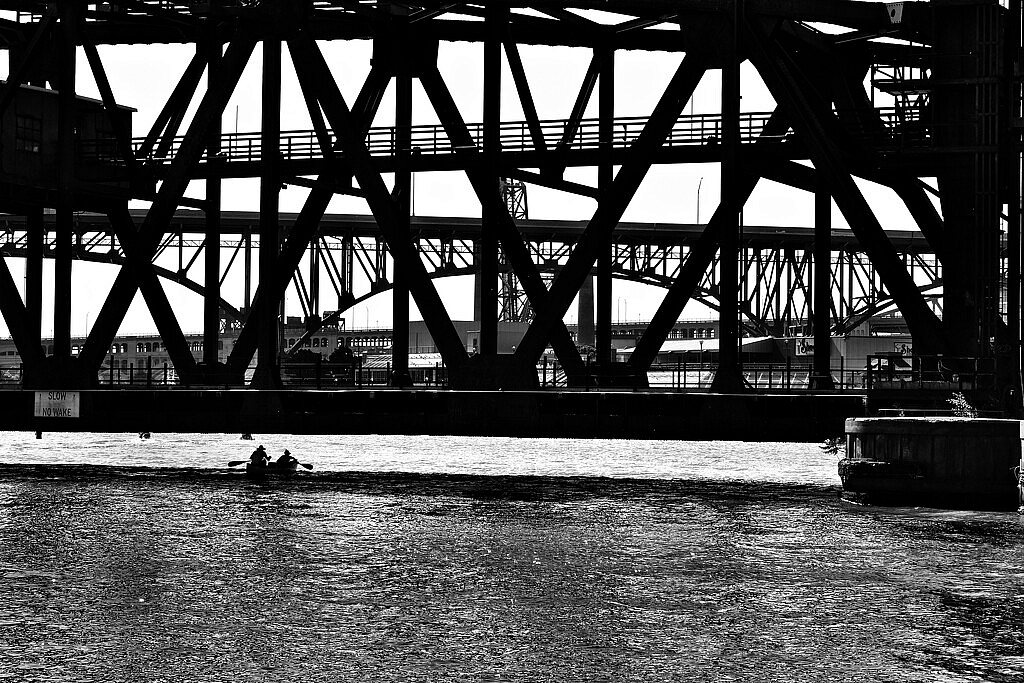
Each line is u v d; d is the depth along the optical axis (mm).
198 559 38938
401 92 61812
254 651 30703
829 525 43938
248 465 58281
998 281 51688
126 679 29016
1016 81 52406
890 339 99562
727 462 65312
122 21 63312
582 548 40562
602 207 53750
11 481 54438
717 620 33000
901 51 62938
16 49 66062
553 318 54094
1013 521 44406
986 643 31281
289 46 56750
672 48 63125
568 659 30203
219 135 66000
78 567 37844
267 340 56875
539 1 56219
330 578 36781
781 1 52562
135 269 59375
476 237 103250
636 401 52562
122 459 63656
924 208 57938
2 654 30422
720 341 52562
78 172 65062
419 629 32344
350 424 55219
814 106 54844
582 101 61969
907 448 47094
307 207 62188
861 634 31953
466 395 53875
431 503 49031
